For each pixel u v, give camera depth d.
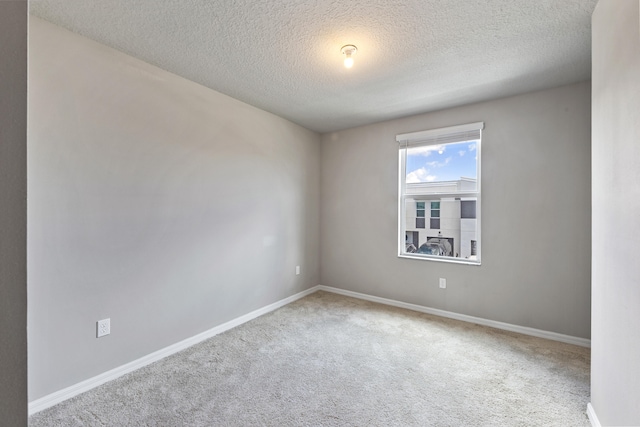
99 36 1.98
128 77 2.21
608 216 1.53
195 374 2.19
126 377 2.15
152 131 2.37
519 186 2.95
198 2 1.66
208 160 2.80
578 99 2.68
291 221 3.85
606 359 1.54
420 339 2.77
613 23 1.46
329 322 3.18
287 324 3.12
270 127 3.51
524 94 2.91
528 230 2.91
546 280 2.82
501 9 1.73
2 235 0.47
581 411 1.80
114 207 2.14
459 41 2.05
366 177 3.97
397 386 2.05
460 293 3.28
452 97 3.02
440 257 3.45
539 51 2.17
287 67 2.41
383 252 3.83
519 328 2.95
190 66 2.39
